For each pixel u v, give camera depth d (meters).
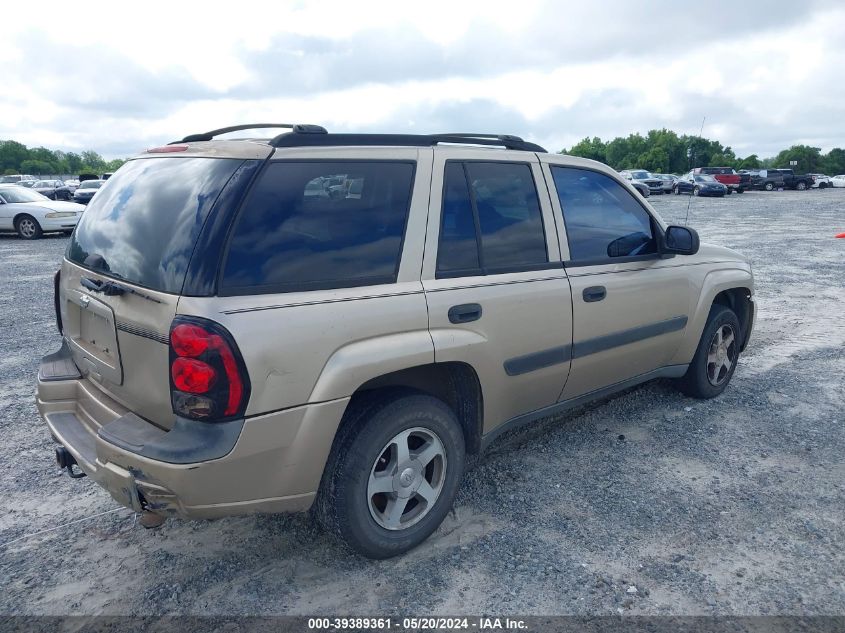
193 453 2.43
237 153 2.75
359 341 2.79
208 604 2.80
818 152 115.56
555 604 2.77
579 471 3.94
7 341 6.91
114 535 3.32
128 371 2.74
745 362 6.01
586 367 3.89
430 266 3.08
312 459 2.71
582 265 3.80
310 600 2.82
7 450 4.31
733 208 27.27
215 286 2.46
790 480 3.81
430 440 3.14
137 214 2.85
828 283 9.88
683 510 3.49
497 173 3.47
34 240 17.16
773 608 2.74
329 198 2.83
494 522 3.40
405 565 3.05
